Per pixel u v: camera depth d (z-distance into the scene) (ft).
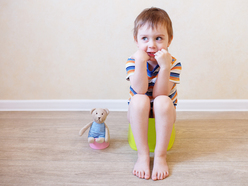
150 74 3.64
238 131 4.35
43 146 3.84
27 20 4.86
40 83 5.29
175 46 4.94
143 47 3.39
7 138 4.09
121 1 4.70
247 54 4.98
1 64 5.17
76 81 5.25
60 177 3.08
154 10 3.45
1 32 4.95
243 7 4.69
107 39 4.94
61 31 4.92
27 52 5.08
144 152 3.26
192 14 4.74
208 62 5.05
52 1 4.74
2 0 4.75
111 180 3.02
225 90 5.25
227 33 4.85
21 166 3.30
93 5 4.74
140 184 2.95
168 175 3.11
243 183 2.96
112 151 3.71
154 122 3.61
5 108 5.42
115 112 5.30
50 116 5.08
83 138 4.12
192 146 3.83
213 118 4.94
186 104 5.35
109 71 5.16
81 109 5.42
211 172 3.18
